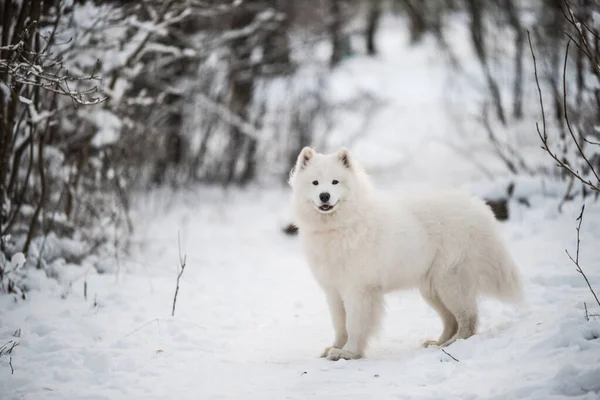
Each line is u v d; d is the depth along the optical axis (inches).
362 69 1305.4
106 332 301.3
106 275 401.4
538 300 311.9
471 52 1049.5
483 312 316.5
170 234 564.1
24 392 229.1
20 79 293.7
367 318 279.3
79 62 434.9
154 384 239.6
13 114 355.3
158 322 310.0
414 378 228.5
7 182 399.2
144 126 577.9
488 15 887.7
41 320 305.6
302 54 884.6
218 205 709.3
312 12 923.4
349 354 273.6
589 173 442.3
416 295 370.6
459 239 283.7
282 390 230.7
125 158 521.3
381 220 282.5
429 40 1449.3
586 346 220.1
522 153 693.3
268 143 828.6
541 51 660.7
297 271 463.5
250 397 223.8
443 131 907.4
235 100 810.8
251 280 434.9
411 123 976.9
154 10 489.7
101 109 455.8
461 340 261.3
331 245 283.0
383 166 822.5
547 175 530.0
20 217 411.2
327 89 901.8
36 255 374.9
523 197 486.9
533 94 809.5
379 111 1007.6
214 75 773.3
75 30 405.1
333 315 293.6
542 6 778.2
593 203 440.1
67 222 422.9
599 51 337.7
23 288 342.3
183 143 768.3
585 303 264.1
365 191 292.7
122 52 448.5
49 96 425.7
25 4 348.2
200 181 802.2
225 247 535.8
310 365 263.6
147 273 421.1
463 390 209.5
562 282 334.0
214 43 713.6
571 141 462.6
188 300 370.0
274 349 292.8
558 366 210.1
